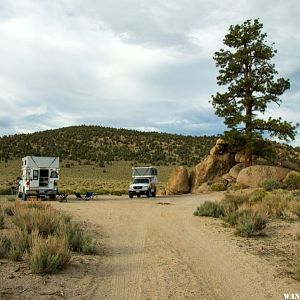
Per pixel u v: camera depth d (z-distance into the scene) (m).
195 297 7.02
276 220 16.70
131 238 12.86
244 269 9.10
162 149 121.44
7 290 6.78
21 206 16.81
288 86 42.34
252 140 40.97
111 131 141.38
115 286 7.56
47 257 7.99
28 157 31.47
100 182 77.38
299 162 50.62
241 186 39.34
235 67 43.69
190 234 13.65
